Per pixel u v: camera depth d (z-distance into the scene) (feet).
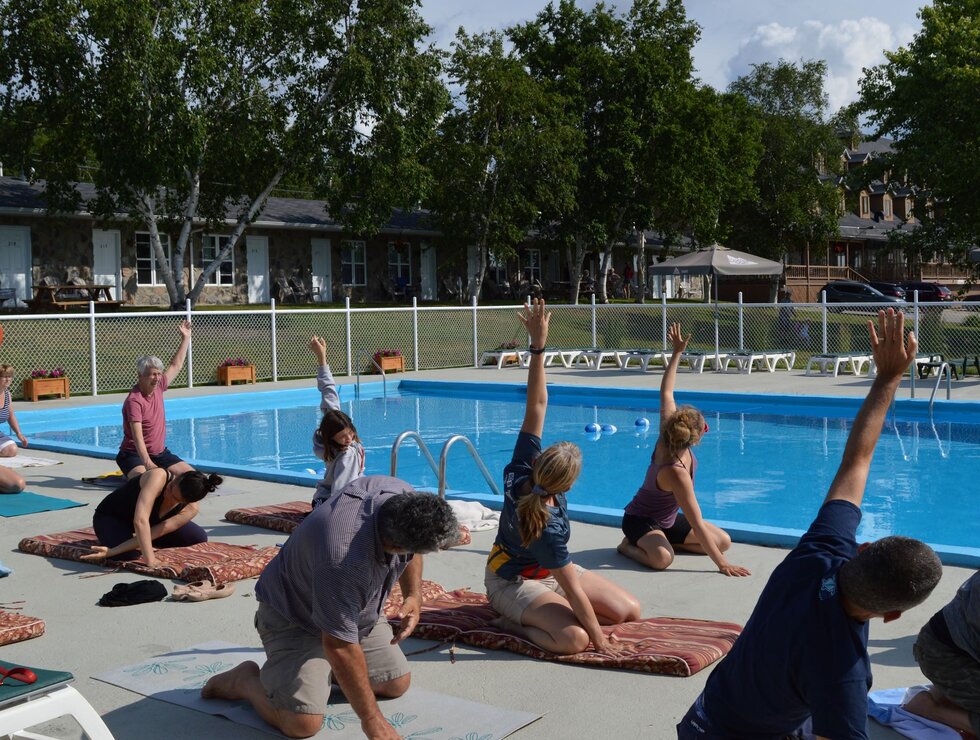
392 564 11.66
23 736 12.41
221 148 85.30
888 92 109.50
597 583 16.79
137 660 15.75
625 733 12.60
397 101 88.12
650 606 18.37
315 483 31.63
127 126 76.02
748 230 154.92
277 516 25.54
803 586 8.46
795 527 29.14
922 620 17.12
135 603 18.78
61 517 27.12
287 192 127.03
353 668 10.94
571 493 35.06
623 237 128.77
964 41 100.42
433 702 13.65
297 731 12.51
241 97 85.10
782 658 8.38
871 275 186.19
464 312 89.71
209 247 105.70
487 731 12.62
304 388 64.49
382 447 45.50
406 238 122.72
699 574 20.52
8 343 66.49
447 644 16.19
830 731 8.02
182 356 30.45
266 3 83.71
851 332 75.36
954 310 69.36
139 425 29.12
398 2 85.30
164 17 76.84
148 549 20.76
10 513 27.50
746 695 8.83
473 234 110.52
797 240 157.79
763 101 159.74
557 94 108.47
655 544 20.93
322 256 115.34
